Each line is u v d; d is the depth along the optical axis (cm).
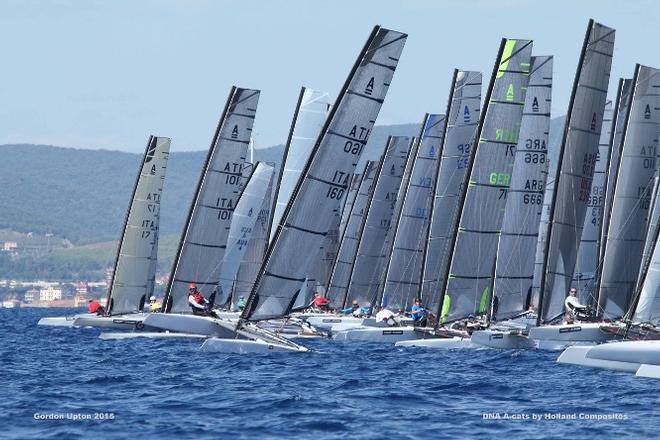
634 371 13075
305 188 13925
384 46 13838
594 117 15862
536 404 10475
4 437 8494
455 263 16338
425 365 14138
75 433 8650
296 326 19600
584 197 15912
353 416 9569
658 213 17362
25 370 13350
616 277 16088
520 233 16612
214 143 18075
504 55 16075
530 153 16625
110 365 13888
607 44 15812
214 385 11631
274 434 8656
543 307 15912
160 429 8831
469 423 9256
